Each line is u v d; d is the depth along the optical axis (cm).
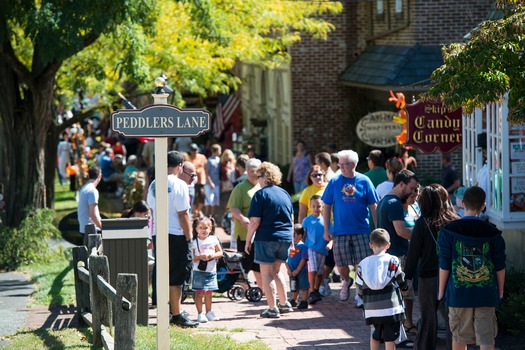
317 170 1716
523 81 1165
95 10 1991
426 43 2969
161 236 1085
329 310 1552
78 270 1393
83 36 2152
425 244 1173
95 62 2441
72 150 4434
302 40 3441
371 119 2597
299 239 1572
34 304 1642
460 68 1167
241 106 5391
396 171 1597
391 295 1159
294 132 3469
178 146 4131
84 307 1430
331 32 3438
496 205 1466
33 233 2189
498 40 1171
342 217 1545
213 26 2316
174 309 1429
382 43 3275
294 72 3453
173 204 1401
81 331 1376
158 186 1083
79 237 2245
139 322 1414
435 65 2883
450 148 1842
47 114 2309
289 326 1434
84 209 1836
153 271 1555
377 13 3306
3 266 2153
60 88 3017
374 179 1734
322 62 3450
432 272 1176
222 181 3241
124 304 1052
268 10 3056
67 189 4331
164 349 1085
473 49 1163
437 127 1836
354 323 1448
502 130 1406
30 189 2284
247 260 1656
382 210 1364
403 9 3031
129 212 1677
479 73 1145
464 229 1066
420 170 3019
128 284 1058
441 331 1334
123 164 3875
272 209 1485
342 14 3425
